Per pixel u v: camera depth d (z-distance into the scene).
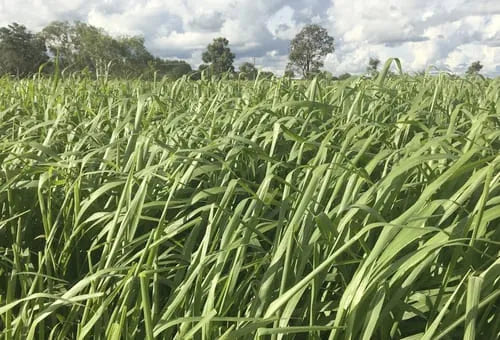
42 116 3.83
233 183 1.56
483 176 1.30
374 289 1.24
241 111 3.06
